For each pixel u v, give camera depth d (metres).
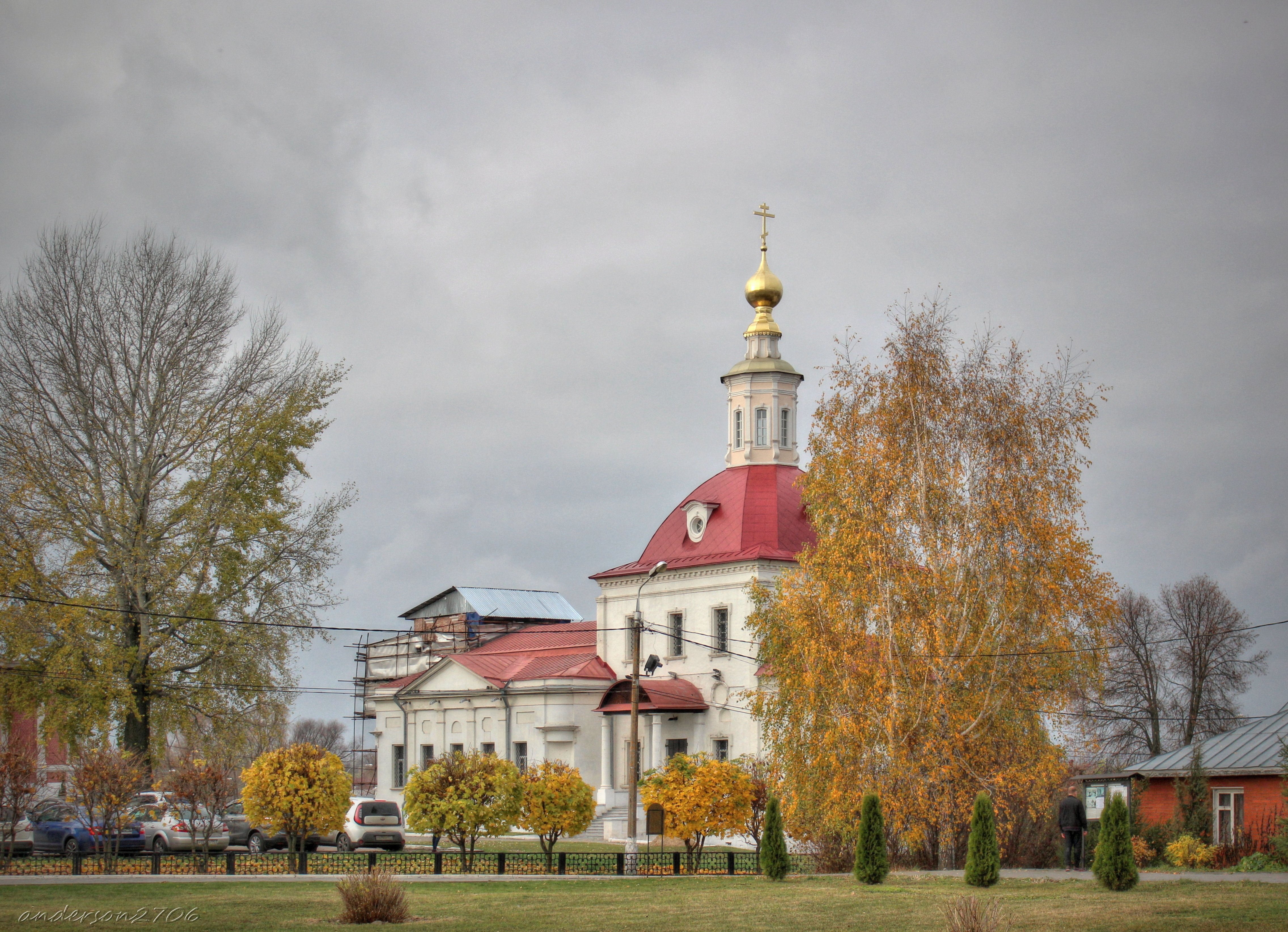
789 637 38.97
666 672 57.94
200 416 47.12
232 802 43.84
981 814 27.05
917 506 36.34
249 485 47.78
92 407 45.78
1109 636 53.28
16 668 44.97
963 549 35.69
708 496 58.69
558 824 36.31
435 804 34.59
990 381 36.59
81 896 24.83
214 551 46.44
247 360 49.12
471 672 61.59
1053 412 36.44
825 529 38.56
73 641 43.81
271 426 47.72
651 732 56.66
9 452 44.94
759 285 60.12
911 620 35.38
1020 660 35.16
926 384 36.78
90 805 33.12
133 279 47.44
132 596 46.12
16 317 46.06
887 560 35.62
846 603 36.38
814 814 36.22
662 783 35.06
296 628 47.50
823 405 38.12
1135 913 20.61
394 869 31.78
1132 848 27.58
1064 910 21.27
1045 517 35.44
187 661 46.41
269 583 47.56
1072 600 35.31
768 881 29.77
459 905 23.88
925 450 36.53
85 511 45.31
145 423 46.97
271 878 29.22
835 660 35.53
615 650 60.72
